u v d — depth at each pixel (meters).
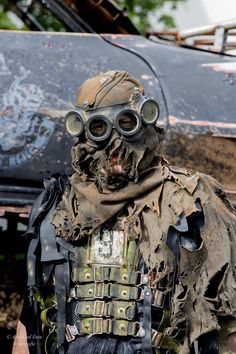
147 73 5.28
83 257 3.75
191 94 5.19
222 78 5.30
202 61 5.43
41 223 3.82
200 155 5.08
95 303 3.70
